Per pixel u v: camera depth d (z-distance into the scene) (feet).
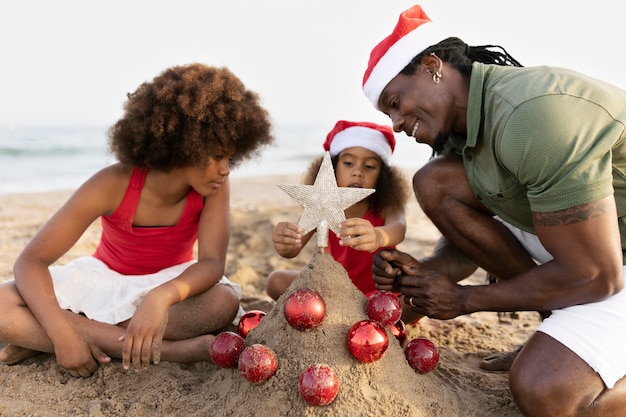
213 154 10.14
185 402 8.75
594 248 7.94
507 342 12.00
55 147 64.80
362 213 12.45
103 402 8.89
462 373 10.14
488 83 9.11
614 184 8.67
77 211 10.27
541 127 8.04
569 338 8.06
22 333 9.78
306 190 9.23
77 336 9.61
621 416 7.93
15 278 9.96
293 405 7.91
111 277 10.89
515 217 9.73
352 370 8.16
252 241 20.24
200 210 11.14
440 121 9.54
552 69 8.91
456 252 11.57
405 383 8.47
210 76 10.59
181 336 10.58
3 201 29.84
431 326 12.82
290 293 8.93
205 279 10.29
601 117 8.14
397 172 12.73
